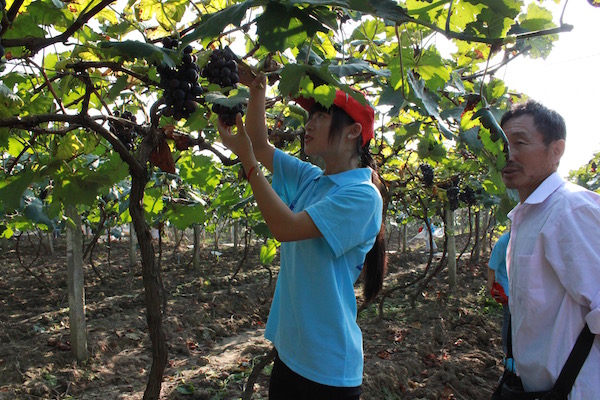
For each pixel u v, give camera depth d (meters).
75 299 4.84
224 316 7.30
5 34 1.66
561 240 1.43
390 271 11.93
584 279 1.37
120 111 2.81
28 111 2.09
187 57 1.53
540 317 1.49
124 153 1.75
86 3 1.77
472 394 4.35
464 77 2.44
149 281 1.85
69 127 1.90
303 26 1.12
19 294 8.32
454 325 6.54
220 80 1.45
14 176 1.88
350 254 1.57
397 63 1.68
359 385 1.57
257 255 13.73
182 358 5.41
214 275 10.41
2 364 4.73
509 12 1.04
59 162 1.92
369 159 1.81
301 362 1.52
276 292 1.82
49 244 12.51
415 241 21.28
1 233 5.46
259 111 1.69
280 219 1.38
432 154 3.44
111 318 6.70
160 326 1.88
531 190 1.64
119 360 5.11
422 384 4.60
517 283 1.56
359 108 1.56
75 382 4.51
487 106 1.64
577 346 1.41
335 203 1.44
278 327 1.66
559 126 1.57
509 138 1.62
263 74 1.54
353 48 2.53
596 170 8.54
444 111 2.19
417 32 1.77
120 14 1.72
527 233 1.56
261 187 1.38
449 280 8.57
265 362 3.41
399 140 2.61
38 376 4.52
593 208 1.42
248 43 2.04
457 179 6.09
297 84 1.19
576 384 1.40
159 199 3.41
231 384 4.47
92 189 1.99
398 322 6.67
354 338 1.55
